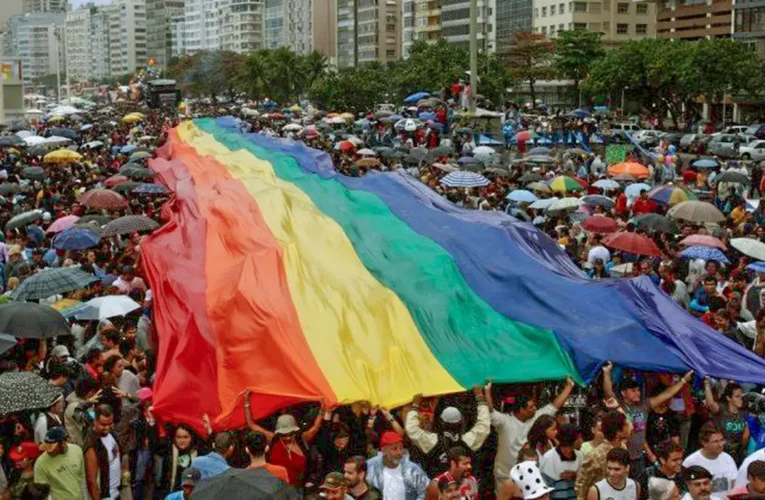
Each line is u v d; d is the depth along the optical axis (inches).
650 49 4057.6
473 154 1995.6
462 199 1402.6
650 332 720.3
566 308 762.8
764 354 789.9
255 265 780.6
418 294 780.6
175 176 1501.0
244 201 1029.8
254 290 741.3
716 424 645.9
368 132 2748.5
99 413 572.7
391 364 684.1
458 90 2714.1
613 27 5615.2
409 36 7450.8
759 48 4232.3
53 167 1959.9
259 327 703.7
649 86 4101.9
